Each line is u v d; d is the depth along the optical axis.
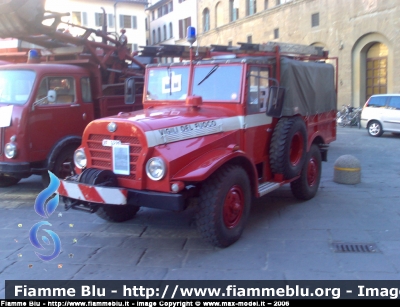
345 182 9.14
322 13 27.53
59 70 8.16
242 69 6.08
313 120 7.93
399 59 23.14
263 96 6.51
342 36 26.31
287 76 6.79
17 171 7.45
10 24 8.28
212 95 6.27
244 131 6.01
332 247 5.55
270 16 31.75
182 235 6.11
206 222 5.24
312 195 7.86
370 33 24.78
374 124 18.41
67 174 8.14
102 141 5.38
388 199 7.87
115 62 9.95
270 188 6.32
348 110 24.25
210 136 5.52
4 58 10.24
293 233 6.09
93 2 46.50
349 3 25.67
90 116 8.78
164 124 5.17
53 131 7.98
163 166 4.89
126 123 5.13
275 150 6.60
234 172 5.42
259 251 5.45
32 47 10.45
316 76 7.95
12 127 7.47
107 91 9.32
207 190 5.25
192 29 6.45
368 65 25.77
